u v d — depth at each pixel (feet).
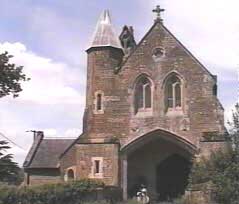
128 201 122.52
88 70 138.62
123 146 129.08
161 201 133.69
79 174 129.39
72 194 113.60
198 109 126.52
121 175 128.06
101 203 113.91
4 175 75.46
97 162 128.67
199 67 128.47
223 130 123.85
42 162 176.14
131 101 131.03
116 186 126.11
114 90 132.67
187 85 128.26
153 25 133.59
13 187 101.91
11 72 81.05
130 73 132.57
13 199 100.63
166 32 132.46
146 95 131.23
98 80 134.10
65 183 113.91
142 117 129.49
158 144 136.36
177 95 129.59
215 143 122.11
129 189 134.62
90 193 117.80
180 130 126.62
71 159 148.97
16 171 77.10
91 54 137.28
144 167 136.56
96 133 131.03
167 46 131.44
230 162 104.12
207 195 106.83
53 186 109.81
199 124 125.80
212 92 126.52
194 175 111.75
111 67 134.10
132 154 134.00
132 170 136.05
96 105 133.08
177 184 136.67
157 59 131.44
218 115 124.88
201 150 123.13
